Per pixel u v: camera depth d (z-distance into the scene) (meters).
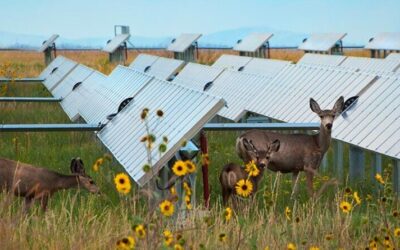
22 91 62.41
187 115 23.16
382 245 16.61
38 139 36.19
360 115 28.12
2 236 17.39
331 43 86.56
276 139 25.08
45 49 102.69
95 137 34.78
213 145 33.56
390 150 24.62
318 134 26.59
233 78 46.19
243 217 20.67
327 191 25.03
